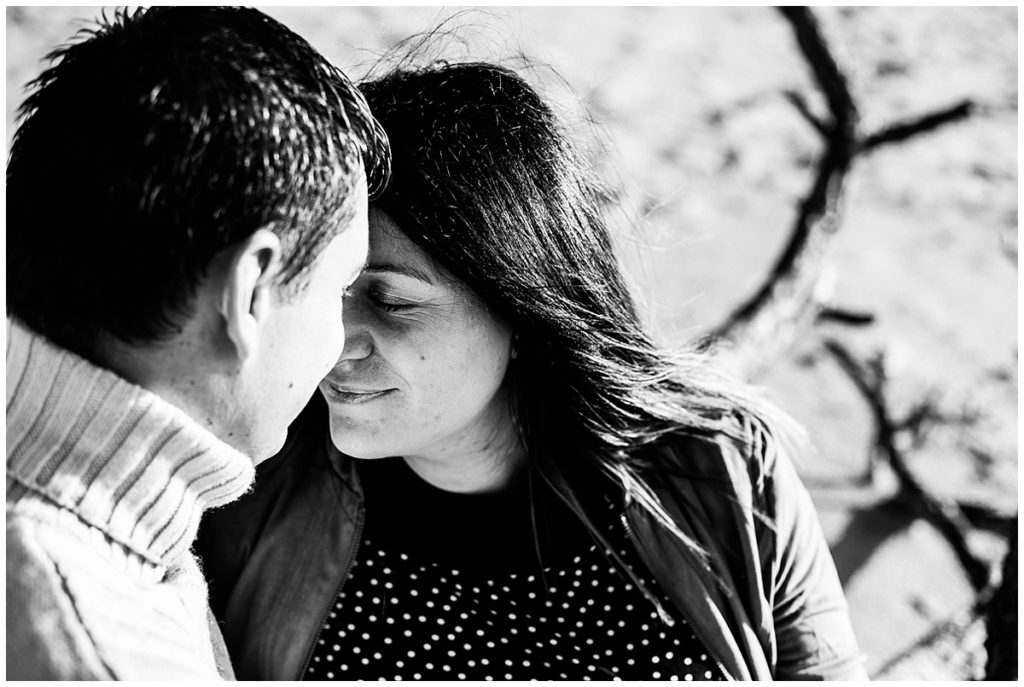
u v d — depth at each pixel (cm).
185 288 88
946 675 216
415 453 136
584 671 142
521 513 146
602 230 138
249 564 147
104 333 90
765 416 155
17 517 88
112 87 88
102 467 91
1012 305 350
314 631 144
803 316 323
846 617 154
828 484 285
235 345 91
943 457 295
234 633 147
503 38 167
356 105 100
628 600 144
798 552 149
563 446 144
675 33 480
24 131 92
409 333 123
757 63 464
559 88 156
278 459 150
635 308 148
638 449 147
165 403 91
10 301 92
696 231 364
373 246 120
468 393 129
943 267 365
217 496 99
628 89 436
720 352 284
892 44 473
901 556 267
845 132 354
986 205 394
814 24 370
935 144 420
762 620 146
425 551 145
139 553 95
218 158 87
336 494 148
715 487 147
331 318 99
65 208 88
